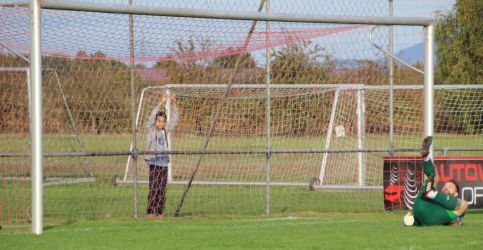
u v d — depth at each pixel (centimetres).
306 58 2461
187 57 2141
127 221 1948
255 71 2622
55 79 2861
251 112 3073
